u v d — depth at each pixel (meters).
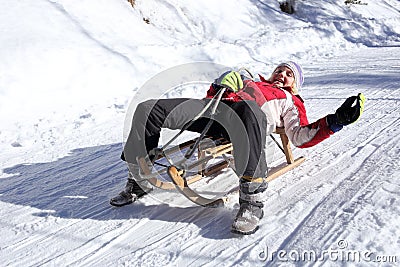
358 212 2.49
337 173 3.14
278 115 3.07
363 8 16.11
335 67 7.71
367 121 4.33
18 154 4.14
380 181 2.89
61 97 5.95
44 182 3.38
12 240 2.53
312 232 2.34
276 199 2.81
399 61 7.79
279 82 3.29
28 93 5.78
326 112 4.86
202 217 2.63
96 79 6.54
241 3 13.13
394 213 2.43
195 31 11.03
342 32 12.07
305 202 2.72
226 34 11.51
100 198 3.01
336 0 15.65
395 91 5.48
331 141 3.84
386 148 3.53
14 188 3.29
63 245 2.43
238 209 2.70
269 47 10.09
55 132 4.76
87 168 3.64
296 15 14.37
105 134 4.63
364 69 7.18
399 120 4.27
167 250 2.30
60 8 7.88
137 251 2.31
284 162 3.47
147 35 8.99
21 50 6.34
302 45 10.87
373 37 12.02
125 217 2.69
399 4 18.56
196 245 2.33
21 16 7.17
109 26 8.34
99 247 2.38
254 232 2.39
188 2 11.82
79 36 7.38
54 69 6.35
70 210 2.85
